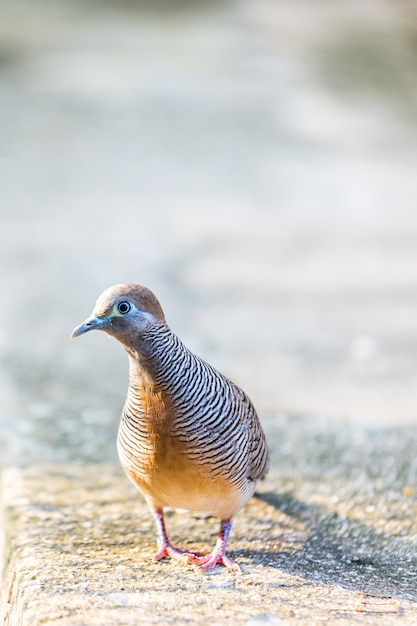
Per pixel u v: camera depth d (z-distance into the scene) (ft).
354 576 20.59
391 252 54.80
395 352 40.70
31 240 55.26
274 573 20.51
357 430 29.86
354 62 111.55
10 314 43.78
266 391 35.50
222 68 107.24
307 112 89.40
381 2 153.79
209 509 20.84
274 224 59.77
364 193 66.64
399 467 26.91
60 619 17.62
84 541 22.11
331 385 36.40
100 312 19.07
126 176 69.92
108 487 25.89
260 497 25.05
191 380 19.54
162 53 114.93
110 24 133.69
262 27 134.31
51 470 27.07
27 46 115.75
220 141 79.66
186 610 18.22
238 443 20.16
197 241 56.49
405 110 90.94
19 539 22.08
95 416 32.27
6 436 29.91
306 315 45.55
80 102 91.09
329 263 53.06
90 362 38.75
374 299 47.70
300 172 71.72
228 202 64.13
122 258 52.75
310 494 25.29
